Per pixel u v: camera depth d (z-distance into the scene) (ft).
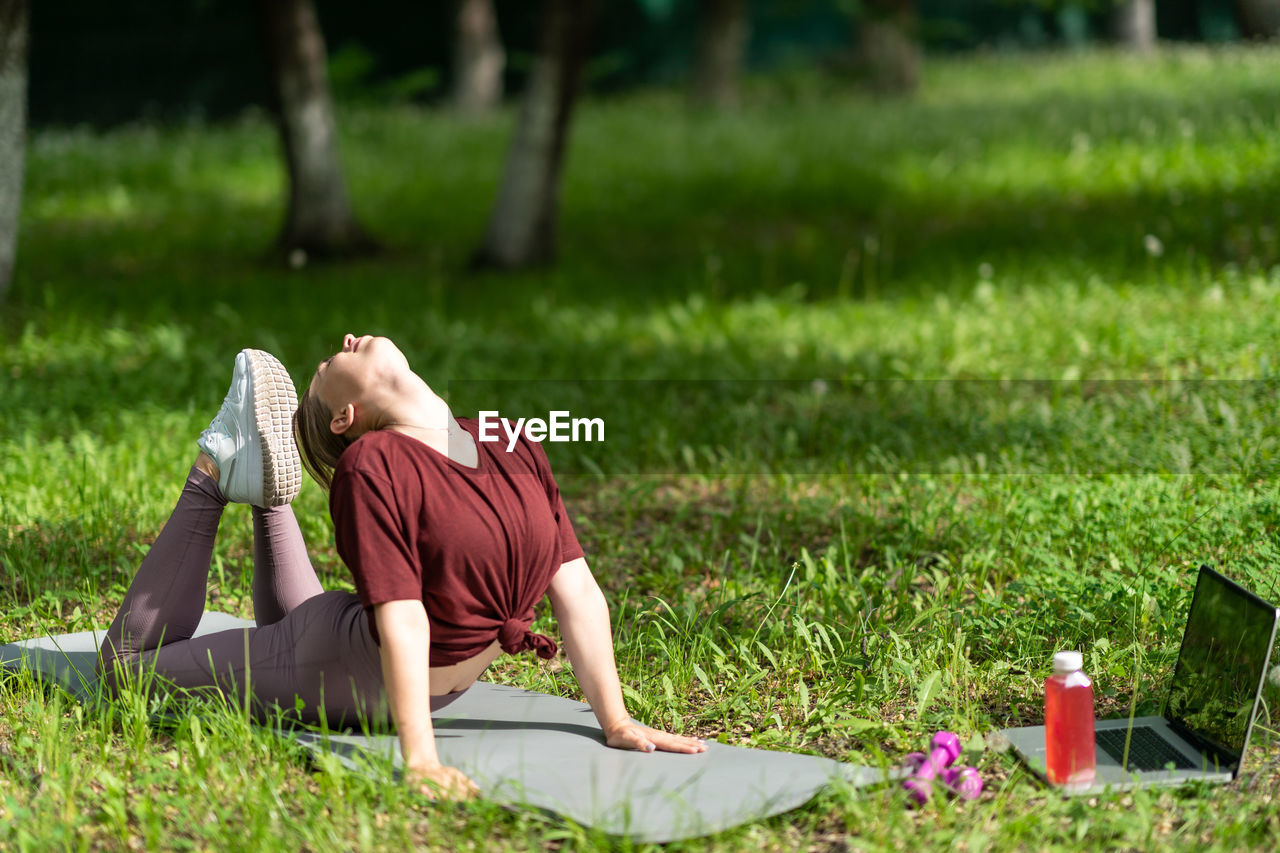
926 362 31.01
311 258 52.60
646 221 58.80
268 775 11.85
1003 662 14.51
